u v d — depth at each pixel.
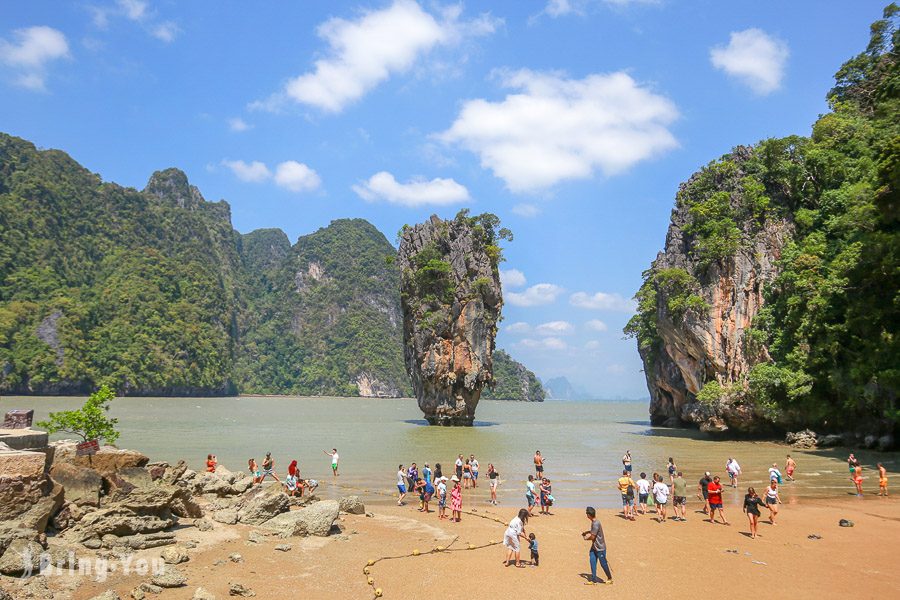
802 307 52.50
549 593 14.12
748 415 55.75
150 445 48.59
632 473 34.78
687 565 16.50
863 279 45.12
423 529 20.20
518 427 78.56
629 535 19.91
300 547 17.12
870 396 44.06
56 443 18.69
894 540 19.41
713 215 61.03
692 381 63.62
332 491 28.14
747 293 57.91
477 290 76.50
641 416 126.31
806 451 46.25
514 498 26.86
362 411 129.88
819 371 49.75
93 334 172.00
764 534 20.16
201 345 197.50
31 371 153.00
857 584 15.05
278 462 38.69
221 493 22.11
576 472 34.91
